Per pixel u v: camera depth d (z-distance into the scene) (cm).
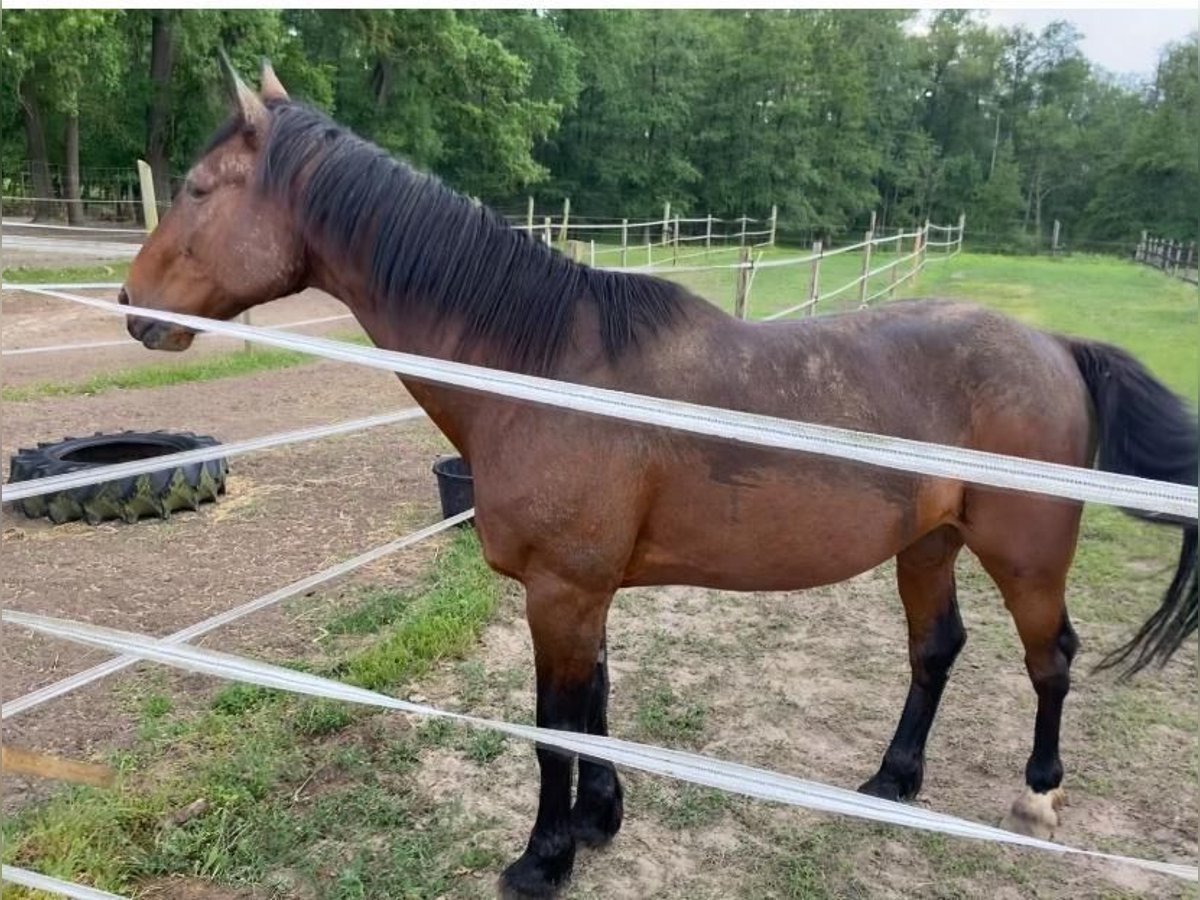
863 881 261
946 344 250
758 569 236
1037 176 5094
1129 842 278
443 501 529
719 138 4331
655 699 356
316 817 278
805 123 4562
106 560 477
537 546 226
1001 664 391
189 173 237
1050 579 256
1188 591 254
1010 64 5453
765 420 168
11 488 200
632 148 4359
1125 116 4950
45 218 2452
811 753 324
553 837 249
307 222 233
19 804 279
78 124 2695
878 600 459
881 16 5022
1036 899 255
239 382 961
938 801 299
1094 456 271
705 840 277
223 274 236
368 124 2827
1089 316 1389
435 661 374
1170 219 4019
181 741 312
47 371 952
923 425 240
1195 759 320
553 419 219
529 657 383
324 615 414
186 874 254
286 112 235
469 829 276
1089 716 348
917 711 296
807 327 247
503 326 229
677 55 4275
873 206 4888
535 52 3544
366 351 186
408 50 2727
